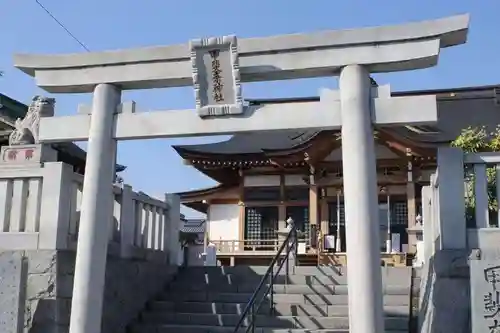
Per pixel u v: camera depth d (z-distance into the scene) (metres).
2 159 8.74
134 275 9.86
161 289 10.87
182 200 25.36
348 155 6.89
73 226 8.71
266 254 22.59
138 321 9.77
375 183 6.83
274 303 9.79
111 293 9.00
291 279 10.75
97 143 7.73
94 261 7.38
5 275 7.59
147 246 10.77
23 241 8.27
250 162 23.17
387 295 9.98
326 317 9.23
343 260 20.39
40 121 8.17
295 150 21.84
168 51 7.76
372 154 6.92
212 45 7.34
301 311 9.59
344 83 7.16
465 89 25.19
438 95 24.75
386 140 20.84
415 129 21.48
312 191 22.69
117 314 9.15
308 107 7.28
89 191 7.57
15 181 8.62
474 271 6.56
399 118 7.00
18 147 8.75
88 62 7.98
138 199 10.30
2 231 8.45
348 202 6.76
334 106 7.21
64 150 15.54
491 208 8.51
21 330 7.52
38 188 8.48
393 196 22.30
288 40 7.35
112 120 7.86
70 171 8.61
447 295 7.19
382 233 22.28
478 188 7.54
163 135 7.64
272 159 22.28
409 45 7.05
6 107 15.97
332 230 22.72
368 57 7.12
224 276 11.10
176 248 11.80
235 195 24.81
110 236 9.30
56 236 8.16
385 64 7.12
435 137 21.25
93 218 7.49
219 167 23.81
